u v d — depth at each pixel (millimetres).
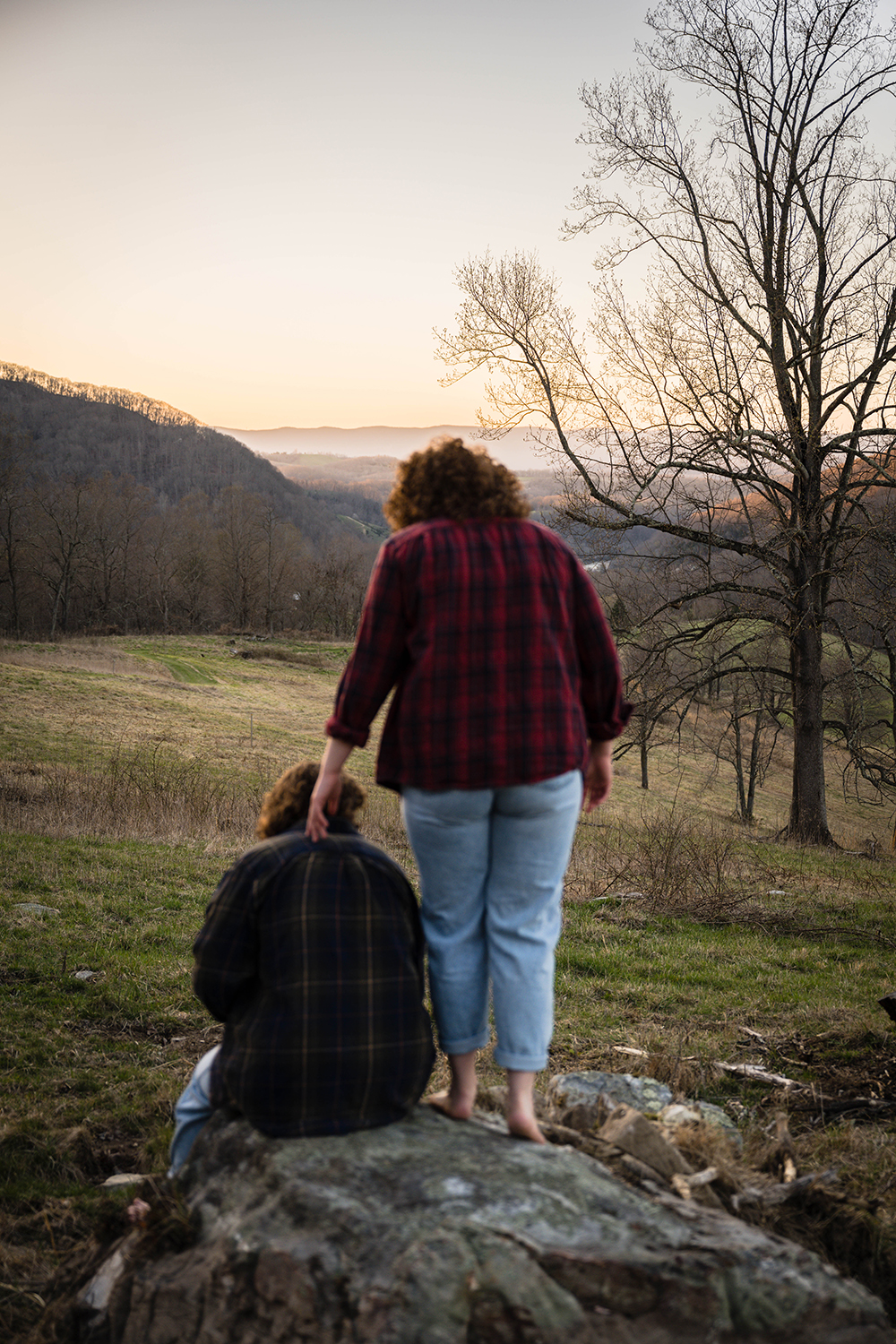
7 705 30312
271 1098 2139
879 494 18984
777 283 19484
